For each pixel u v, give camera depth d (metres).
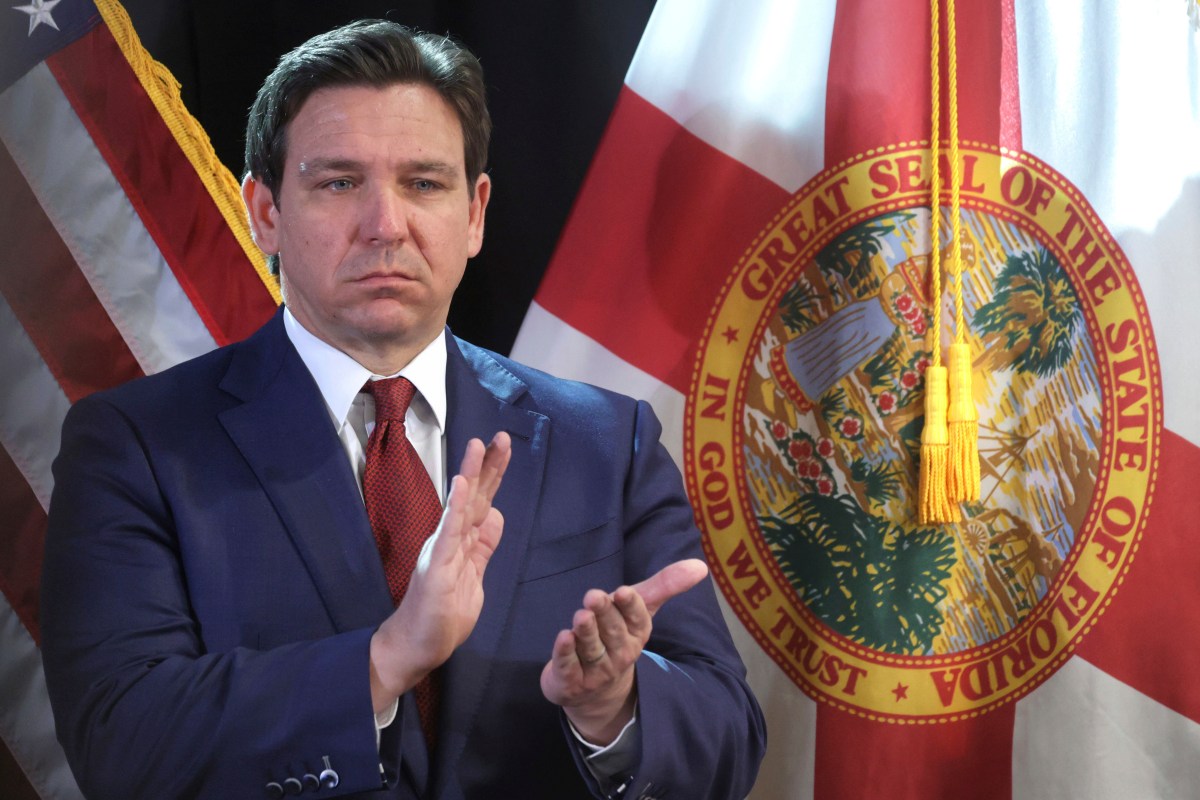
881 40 4.46
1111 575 4.25
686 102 4.53
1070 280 4.34
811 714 4.33
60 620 2.79
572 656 2.47
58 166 4.46
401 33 3.03
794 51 4.55
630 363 4.44
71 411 3.08
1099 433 4.29
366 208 2.87
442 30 5.15
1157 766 4.20
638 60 4.56
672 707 2.74
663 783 2.72
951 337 4.32
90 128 4.48
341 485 2.90
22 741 4.31
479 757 2.83
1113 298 4.31
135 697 2.61
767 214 4.48
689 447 4.43
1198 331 4.28
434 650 2.47
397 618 2.55
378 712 2.54
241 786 2.53
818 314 4.43
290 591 2.81
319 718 2.51
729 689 3.01
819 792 4.30
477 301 5.23
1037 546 4.29
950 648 4.29
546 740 2.89
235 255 4.49
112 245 4.46
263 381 3.07
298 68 2.97
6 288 4.41
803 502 4.39
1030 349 4.34
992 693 4.28
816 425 4.40
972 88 4.43
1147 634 4.23
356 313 2.89
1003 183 4.39
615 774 2.75
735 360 4.45
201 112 5.09
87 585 2.78
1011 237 4.38
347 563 2.83
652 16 4.57
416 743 2.76
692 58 4.55
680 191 4.50
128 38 4.51
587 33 5.16
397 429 2.99
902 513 4.33
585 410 3.33
